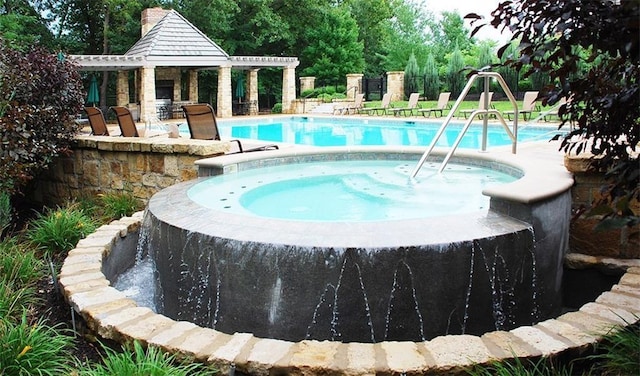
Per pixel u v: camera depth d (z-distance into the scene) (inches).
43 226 211.5
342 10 1202.0
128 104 818.8
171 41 750.5
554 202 156.9
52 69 265.3
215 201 198.4
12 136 210.1
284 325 133.5
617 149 80.7
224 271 139.3
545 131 521.0
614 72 76.0
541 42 71.6
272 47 1160.2
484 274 136.4
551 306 161.5
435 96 949.8
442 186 226.4
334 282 129.1
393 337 131.6
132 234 208.2
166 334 113.5
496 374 98.0
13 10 906.7
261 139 594.6
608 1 63.9
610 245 171.3
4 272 164.9
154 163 262.4
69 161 296.7
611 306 121.3
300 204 204.2
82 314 126.6
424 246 129.4
